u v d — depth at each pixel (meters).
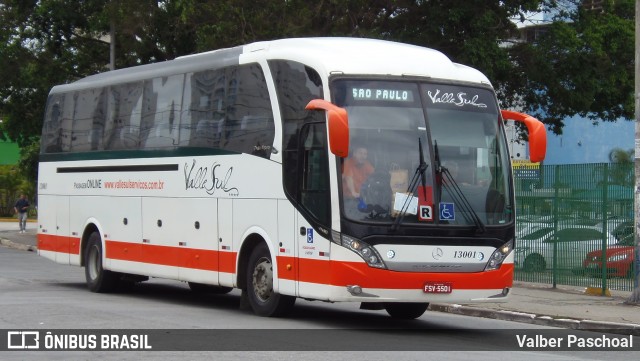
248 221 14.48
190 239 15.96
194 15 27.03
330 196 12.60
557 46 28.08
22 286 19.98
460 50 25.75
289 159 13.58
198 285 19.42
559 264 20.22
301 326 13.37
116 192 18.22
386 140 12.79
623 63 29.27
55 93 20.92
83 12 34.31
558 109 29.98
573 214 19.94
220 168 15.23
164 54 33.69
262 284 14.37
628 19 30.02
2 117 39.16
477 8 25.67
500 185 13.30
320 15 26.78
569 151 50.66
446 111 13.19
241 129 14.79
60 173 20.31
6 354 10.53
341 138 11.77
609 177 19.19
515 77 28.31
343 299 12.47
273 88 14.05
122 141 18.09
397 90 13.02
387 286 12.45
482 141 13.30
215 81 15.57
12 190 63.25
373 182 12.62
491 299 13.02
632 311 16.14
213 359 10.20
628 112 30.92
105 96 18.84
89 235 19.31
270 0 26.33
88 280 19.11
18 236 41.44
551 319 15.17
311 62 13.24
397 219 12.54
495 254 13.06
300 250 13.23
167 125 16.77
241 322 13.68
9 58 35.06
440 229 12.71
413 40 25.97
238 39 26.47
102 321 13.57
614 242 19.06
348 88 12.81
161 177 16.81
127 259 17.80
